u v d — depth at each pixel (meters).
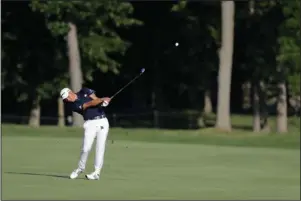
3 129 109.69
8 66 145.38
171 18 153.88
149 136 101.38
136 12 154.88
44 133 104.69
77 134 103.81
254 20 136.25
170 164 60.44
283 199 38.88
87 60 140.38
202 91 186.38
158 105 170.12
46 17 132.62
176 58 154.62
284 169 57.84
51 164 58.56
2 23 142.62
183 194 40.00
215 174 52.97
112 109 191.88
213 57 147.25
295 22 123.38
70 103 45.59
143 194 39.38
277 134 108.94
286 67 127.88
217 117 123.31
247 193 41.50
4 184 43.22
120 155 68.94
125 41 145.88
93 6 128.75
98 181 45.62
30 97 148.00
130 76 162.38
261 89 148.12
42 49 144.75
